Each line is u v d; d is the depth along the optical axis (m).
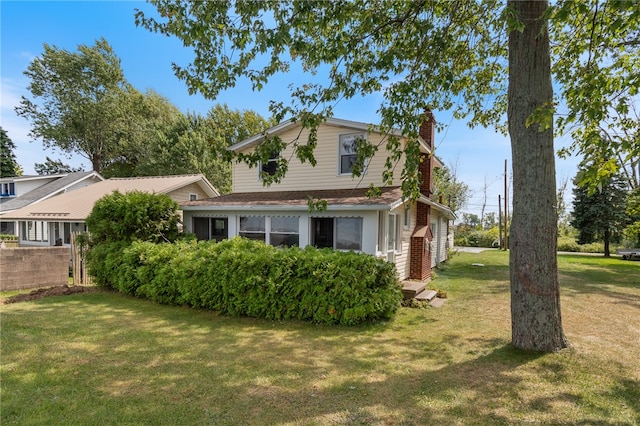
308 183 11.32
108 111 29.52
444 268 13.80
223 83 4.74
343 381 3.54
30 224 18.83
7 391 3.25
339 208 8.24
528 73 4.10
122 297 7.74
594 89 2.90
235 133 30.38
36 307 6.79
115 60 30.44
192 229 11.20
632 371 3.66
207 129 26.33
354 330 5.44
